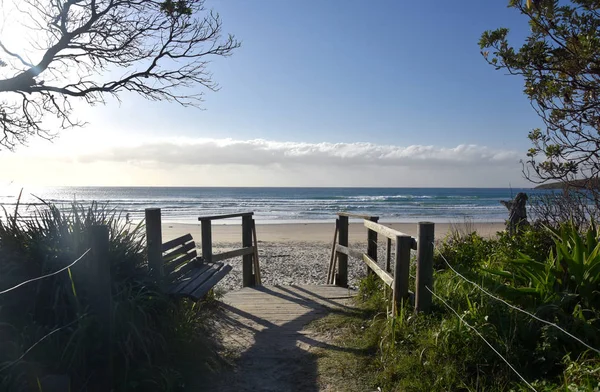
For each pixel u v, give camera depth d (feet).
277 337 15.39
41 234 12.03
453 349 11.05
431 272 13.60
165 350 11.52
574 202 19.21
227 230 79.92
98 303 9.53
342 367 12.51
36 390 8.43
